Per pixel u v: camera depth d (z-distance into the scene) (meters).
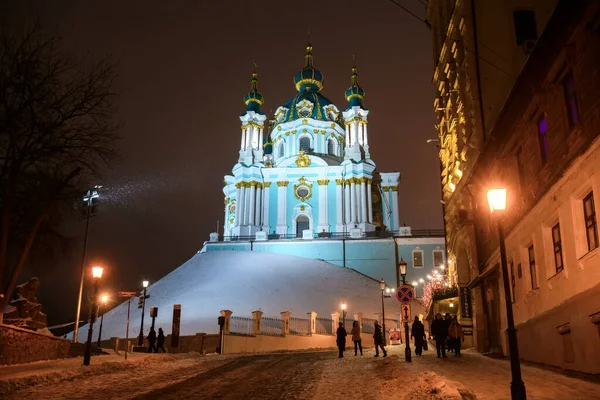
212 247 78.19
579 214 15.03
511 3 28.45
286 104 97.19
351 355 26.69
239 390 14.66
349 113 92.88
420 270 73.06
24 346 21.31
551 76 16.30
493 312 25.80
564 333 15.63
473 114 27.84
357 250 75.06
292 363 21.78
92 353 26.94
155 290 61.72
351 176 84.94
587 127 14.26
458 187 30.28
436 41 38.09
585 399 11.14
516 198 20.64
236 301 55.88
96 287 21.06
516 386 10.31
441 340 22.73
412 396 12.13
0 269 20.78
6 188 20.95
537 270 18.30
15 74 21.25
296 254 75.94
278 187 85.94
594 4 13.40
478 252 27.30
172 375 18.11
